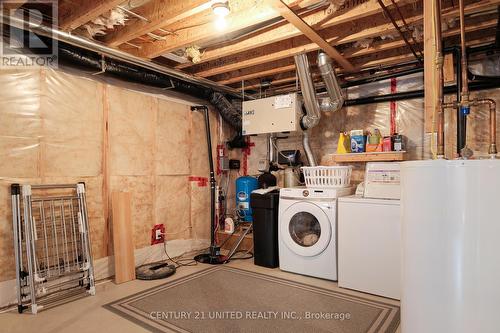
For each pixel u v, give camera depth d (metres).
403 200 1.44
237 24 2.41
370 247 2.60
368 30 2.59
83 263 2.71
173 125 3.82
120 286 2.80
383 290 2.53
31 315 2.22
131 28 2.51
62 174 2.76
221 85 3.97
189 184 4.02
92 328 2.02
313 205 2.98
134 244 3.34
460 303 1.24
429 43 1.71
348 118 3.85
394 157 3.18
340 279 2.75
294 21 2.28
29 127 2.56
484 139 2.96
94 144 3.01
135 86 3.41
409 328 1.39
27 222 2.39
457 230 1.24
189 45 2.79
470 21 2.50
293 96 3.48
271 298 2.50
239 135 4.52
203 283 2.85
